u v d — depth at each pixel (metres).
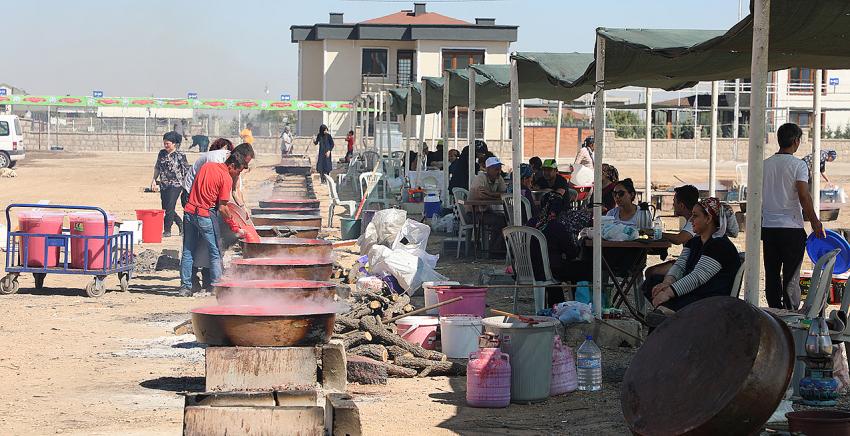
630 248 10.53
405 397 7.80
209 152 13.36
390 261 11.96
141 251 17.00
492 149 53.97
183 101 53.47
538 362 7.54
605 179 13.34
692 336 6.07
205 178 12.74
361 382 8.27
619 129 58.66
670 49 8.59
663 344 6.24
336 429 6.09
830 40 7.68
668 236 10.33
